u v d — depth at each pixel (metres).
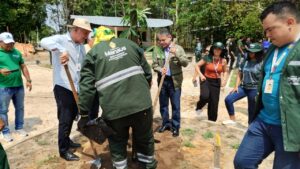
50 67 18.39
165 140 5.51
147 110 3.78
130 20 4.84
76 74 4.71
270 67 2.94
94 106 5.24
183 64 5.41
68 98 4.61
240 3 28.84
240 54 17.98
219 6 30.36
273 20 2.71
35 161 4.87
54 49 4.35
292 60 2.66
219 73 6.93
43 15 38.84
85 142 5.50
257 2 26.69
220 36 32.59
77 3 37.81
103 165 4.59
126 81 3.61
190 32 35.41
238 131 6.34
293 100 2.69
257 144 3.11
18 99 6.32
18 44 29.69
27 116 7.89
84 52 4.86
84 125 3.94
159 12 37.03
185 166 4.61
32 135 6.45
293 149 2.71
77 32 4.52
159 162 4.67
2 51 5.98
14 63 6.10
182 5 33.09
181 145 5.38
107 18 27.73
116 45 3.68
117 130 3.81
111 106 3.60
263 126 3.06
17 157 5.04
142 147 4.06
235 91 6.94
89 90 3.70
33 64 20.17
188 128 6.37
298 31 2.75
